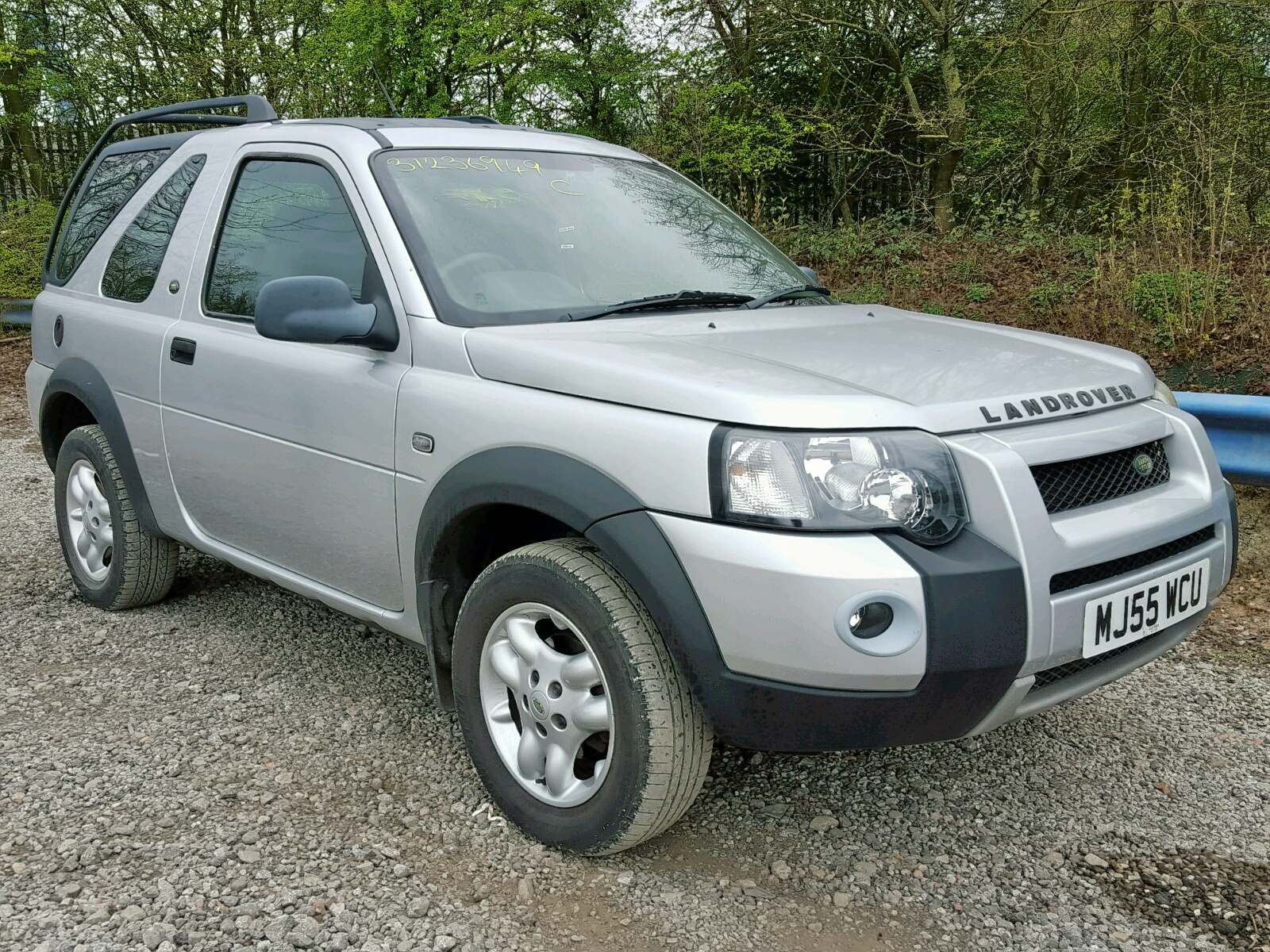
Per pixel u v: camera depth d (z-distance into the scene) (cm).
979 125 1339
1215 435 460
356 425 296
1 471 704
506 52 1362
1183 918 238
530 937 231
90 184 466
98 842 265
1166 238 855
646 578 227
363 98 1475
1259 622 407
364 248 304
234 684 362
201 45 1706
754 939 231
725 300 321
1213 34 1165
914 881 253
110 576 422
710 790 295
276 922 233
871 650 210
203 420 356
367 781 297
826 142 1377
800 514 214
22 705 346
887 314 334
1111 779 301
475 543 279
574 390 249
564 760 257
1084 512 240
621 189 355
